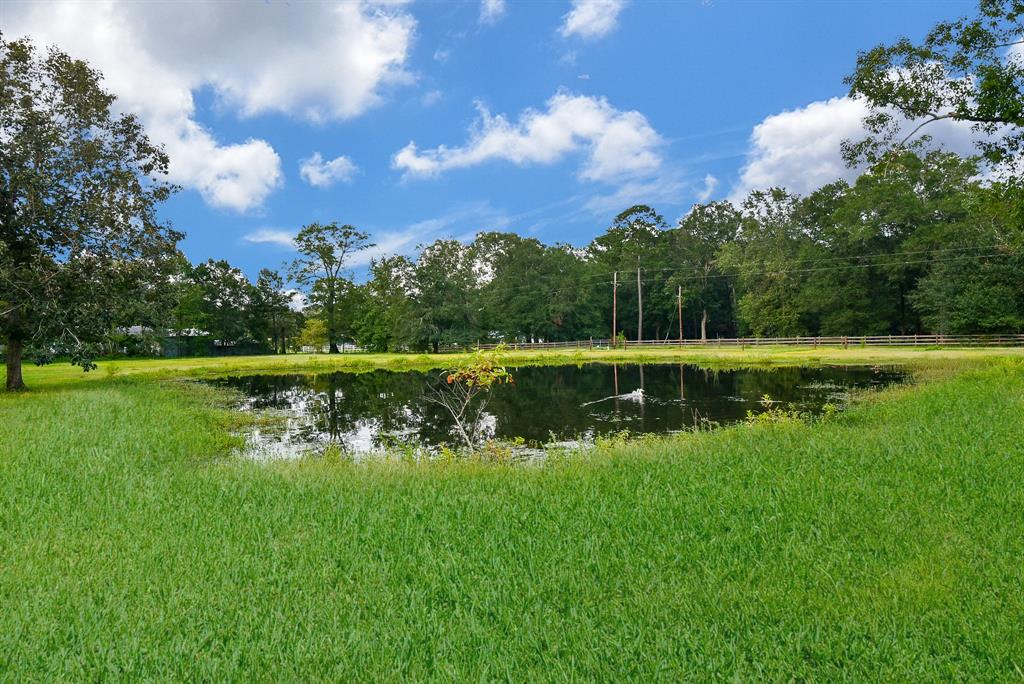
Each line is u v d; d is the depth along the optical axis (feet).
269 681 8.39
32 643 9.29
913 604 9.91
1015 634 8.89
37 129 60.34
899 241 153.48
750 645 9.06
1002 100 42.60
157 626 9.83
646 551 12.55
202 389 76.13
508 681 8.26
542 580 11.27
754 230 190.08
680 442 27.66
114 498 17.30
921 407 34.32
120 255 66.03
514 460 28.09
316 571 11.93
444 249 205.05
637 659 8.71
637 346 170.91
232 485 18.92
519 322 200.03
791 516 14.38
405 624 9.84
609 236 248.32
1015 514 13.84
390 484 18.84
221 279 217.15
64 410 36.83
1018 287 122.31
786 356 113.50
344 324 205.98
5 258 55.77
